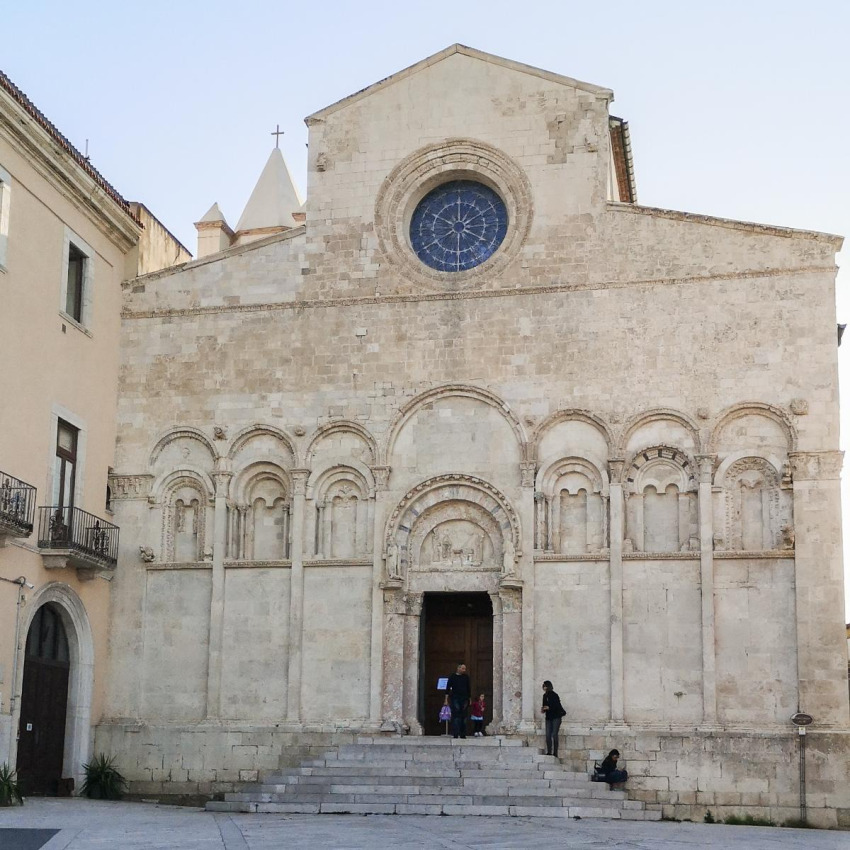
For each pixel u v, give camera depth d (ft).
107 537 125.29
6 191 111.14
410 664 122.21
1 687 106.83
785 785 110.63
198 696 124.16
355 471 125.49
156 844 72.90
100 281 128.98
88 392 125.18
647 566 117.91
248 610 124.77
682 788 112.27
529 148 127.65
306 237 130.62
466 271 127.13
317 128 132.87
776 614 114.32
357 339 127.65
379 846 72.49
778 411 117.19
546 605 119.14
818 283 118.83
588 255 124.16
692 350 120.37
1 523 103.76
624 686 115.96
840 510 114.52
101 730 123.85
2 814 93.66
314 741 120.16
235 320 130.62
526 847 73.00
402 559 123.24
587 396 121.70
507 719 117.80
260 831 83.30
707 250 121.70
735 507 117.29
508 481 122.01
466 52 131.03
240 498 127.65
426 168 129.70
